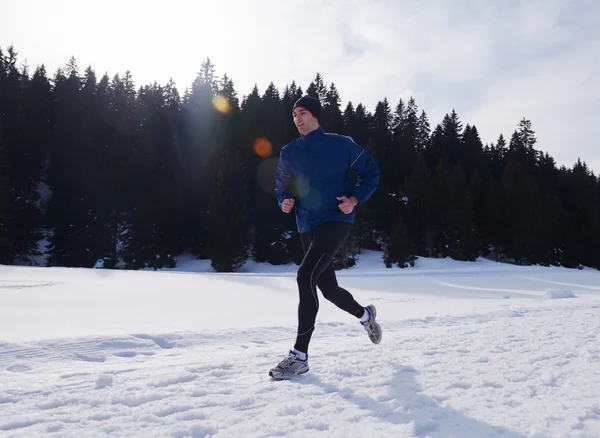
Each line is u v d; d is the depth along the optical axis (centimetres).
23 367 247
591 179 4791
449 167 5109
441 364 207
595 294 1028
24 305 626
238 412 140
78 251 3155
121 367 225
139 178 3450
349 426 126
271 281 1372
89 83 4716
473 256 3678
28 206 3259
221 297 891
